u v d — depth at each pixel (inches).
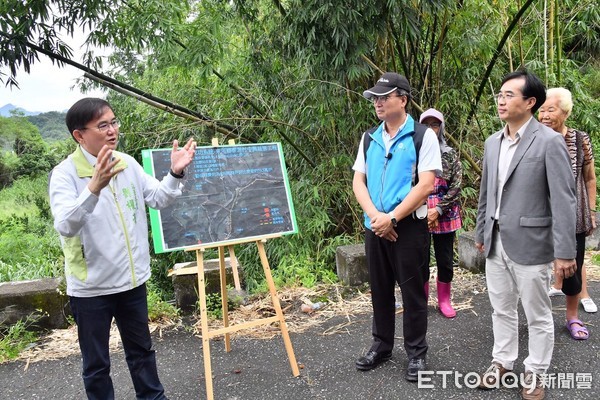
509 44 183.2
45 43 146.0
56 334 123.3
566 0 197.9
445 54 175.0
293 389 93.0
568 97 100.0
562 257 76.9
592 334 108.0
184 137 188.9
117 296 76.9
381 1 131.3
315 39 137.5
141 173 82.5
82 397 94.8
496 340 89.7
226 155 102.2
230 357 107.7
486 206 90.0
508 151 84.1
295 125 173.9
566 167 77.1
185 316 132.4
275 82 172.4
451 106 178.9
